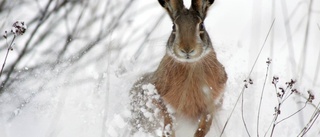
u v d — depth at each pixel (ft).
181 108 31.04
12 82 34.91
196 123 31.81
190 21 28.50
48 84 35.68
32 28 40.27
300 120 32.07
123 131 31.89
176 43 28.50
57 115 32.73
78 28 39.22
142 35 40.22
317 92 34.99
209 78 30.25
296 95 34.19
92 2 40.73
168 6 30.09
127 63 36.94
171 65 30.27
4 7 38.58
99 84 35.19
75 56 37.68
